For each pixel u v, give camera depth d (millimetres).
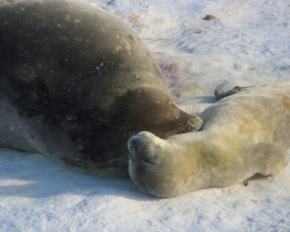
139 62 6230
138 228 3854
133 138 4531
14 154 6332
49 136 5816
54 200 4512
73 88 5668
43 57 5719
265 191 5070
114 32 6168
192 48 13844
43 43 5758
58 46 5746
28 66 5723
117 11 18531
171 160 4609
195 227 3885
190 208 4457
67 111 5668
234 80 10758
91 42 5871
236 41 14016
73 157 5754
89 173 5777
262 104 6215
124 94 5746
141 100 5754
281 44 13461
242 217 4164
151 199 4797
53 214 4078
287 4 17844
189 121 5848
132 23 17234
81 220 3955
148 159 4492
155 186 4695
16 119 5961
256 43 13688
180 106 9117
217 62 12148
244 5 18266
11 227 3840
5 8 5965
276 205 4504
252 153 5336
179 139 5070
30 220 3961
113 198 4551
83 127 5629
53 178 5523
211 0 19344
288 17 16328
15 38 5805
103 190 4883
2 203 4449
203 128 5719
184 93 10438
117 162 5617
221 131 5488
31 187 5113
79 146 5668
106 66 5828
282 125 6277
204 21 17297
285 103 6414
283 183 5426
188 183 4887
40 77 5695
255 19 16766
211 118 5926
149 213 4297
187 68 11820
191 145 5016
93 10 6297
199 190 5117
